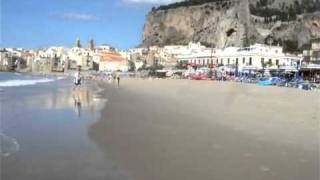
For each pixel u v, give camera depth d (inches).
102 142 647.1
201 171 455.5
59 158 534.3
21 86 2549.2
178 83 3321.9
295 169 455.5
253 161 494.0
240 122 820.0
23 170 471.2
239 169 458.9
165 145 609.0
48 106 1257.4
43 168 481.7
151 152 560.7
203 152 550.0
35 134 725.3
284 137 641.0
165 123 852.0
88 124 856.3
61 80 4232.3
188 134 700.0
